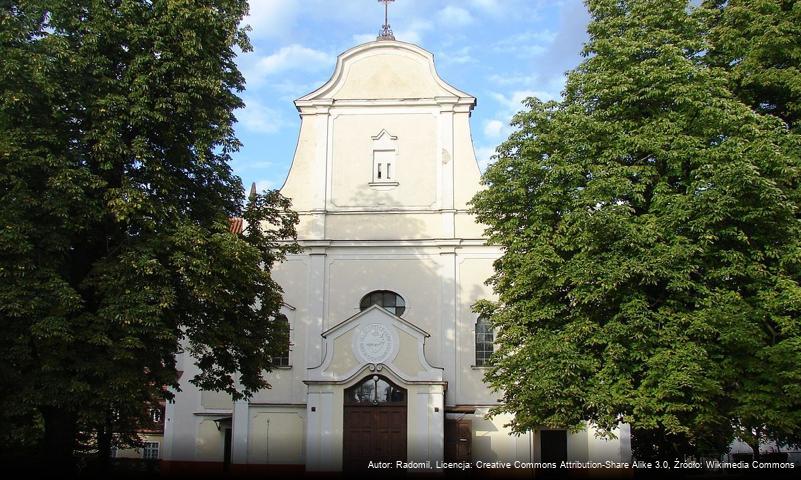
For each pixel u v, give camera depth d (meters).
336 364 31.94
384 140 37.03
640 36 25.20
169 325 23.00
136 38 23.06
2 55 21.50
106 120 22.41
